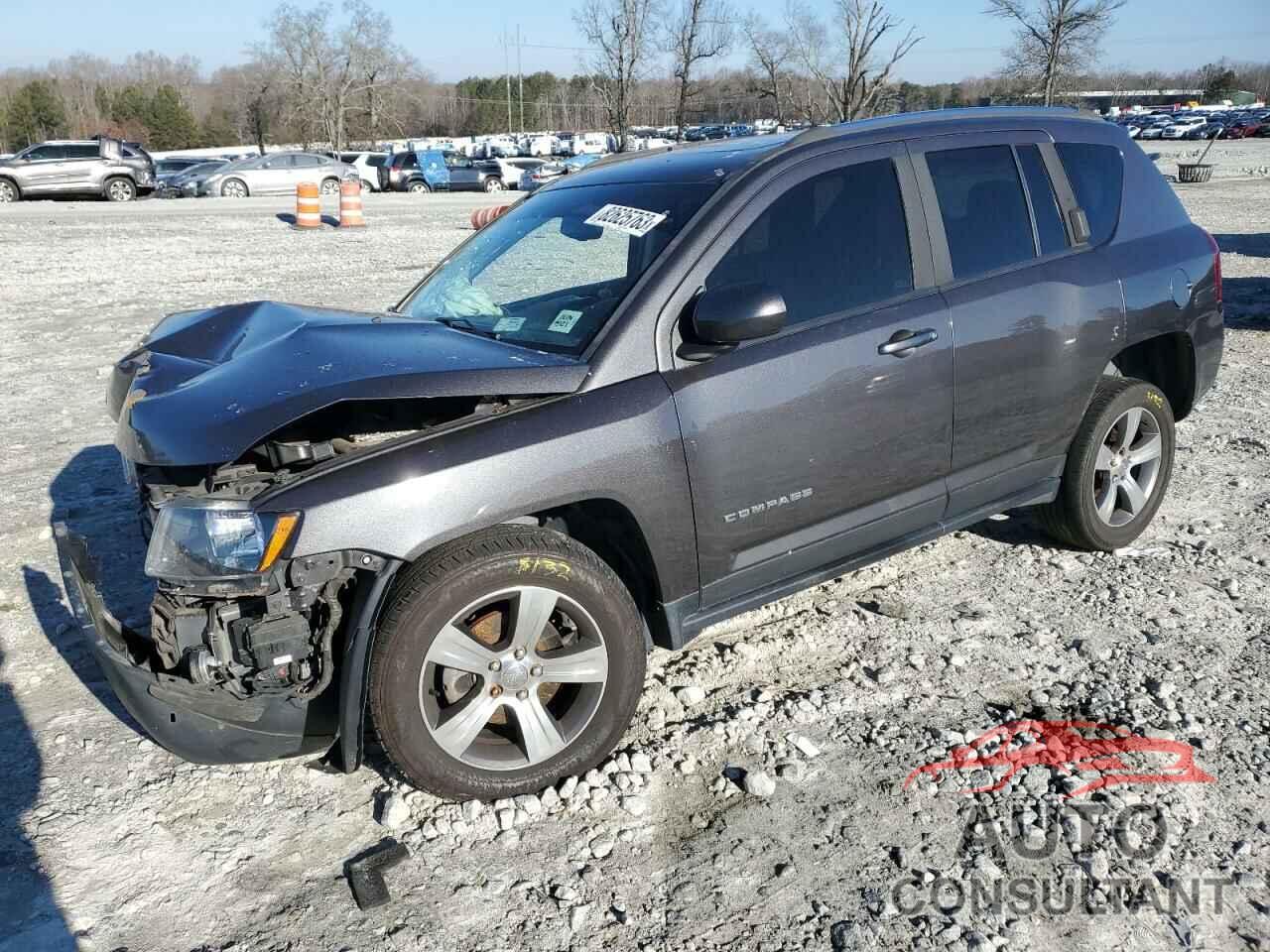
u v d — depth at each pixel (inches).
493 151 2527.1
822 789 124.4
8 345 395.5
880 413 143.4
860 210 146.6
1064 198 170.4
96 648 113.3
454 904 108.2
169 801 125.6
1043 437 167.3
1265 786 122.5
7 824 121.6
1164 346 192.7
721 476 131.1
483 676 118.8
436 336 131.5
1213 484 225.5
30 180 1222.9
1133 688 143.7
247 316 149.5
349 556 110.7
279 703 114.0
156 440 112.3
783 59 1846.7
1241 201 996.6
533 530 120.4
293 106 3257.9
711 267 133.0
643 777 127.3
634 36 1921.8
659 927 104.7
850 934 102.6
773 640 160.2
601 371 125.0
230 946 103.3
